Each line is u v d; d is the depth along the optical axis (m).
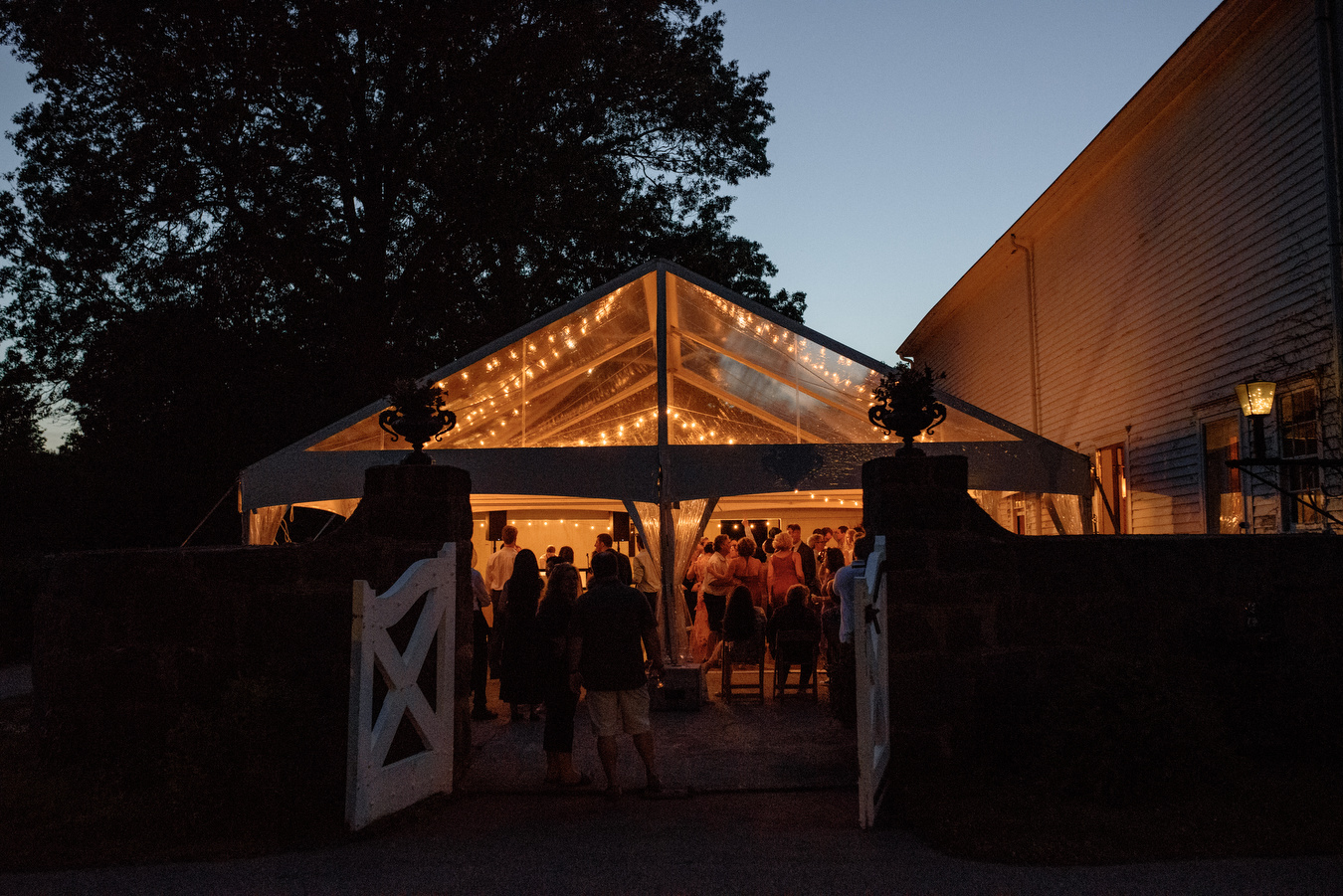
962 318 23.00
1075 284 16.67
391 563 6.43
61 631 6.64
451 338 22.19
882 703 5.99
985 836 4.81
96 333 20.69
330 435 10.95
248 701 5.72
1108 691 5.60
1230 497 12.14
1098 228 15.80
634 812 5.68
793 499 14.06
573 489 10.35
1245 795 5.31
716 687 10.95
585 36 21.02
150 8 18.64
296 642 6.41
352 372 20.77
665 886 4.25
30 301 21.22
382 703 6.12
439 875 4.46
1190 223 12.94
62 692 6.57
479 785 6.39
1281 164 10.91
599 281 25.25
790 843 4.95
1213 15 11.61
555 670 6.45
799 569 11.69
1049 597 6.45
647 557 10.23
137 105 19.95
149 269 20.73
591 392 12.91
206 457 22.02
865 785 5.20
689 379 13.27
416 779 5.78
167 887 4.35
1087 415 16.22
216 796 5.43
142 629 6.54
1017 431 11.10
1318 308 10.20
